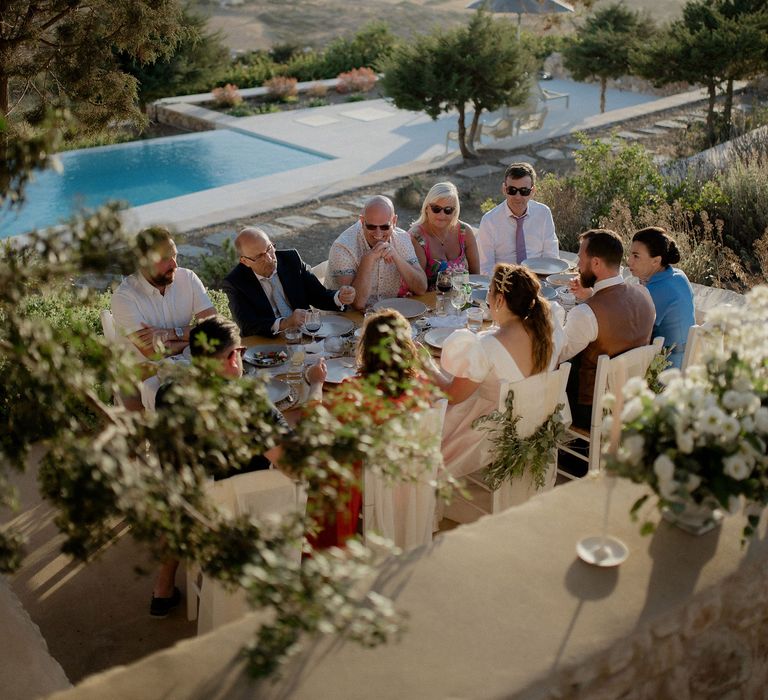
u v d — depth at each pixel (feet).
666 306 14.83
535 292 12.00
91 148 54.75
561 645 6.11
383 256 17.31
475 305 16.84
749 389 6.98
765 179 27.96
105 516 5.35
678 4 93.25
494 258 20.08
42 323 5.36
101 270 5.50
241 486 9.56
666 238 14.82
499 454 12.05
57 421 5.60
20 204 5.91
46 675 9.00
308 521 5.82
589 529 7.45
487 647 6.08
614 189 29.89
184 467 5.48
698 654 7.02
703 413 6.49
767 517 7.64
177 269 15.72
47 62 26.22
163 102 63.00
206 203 40.98
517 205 19.63
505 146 49.16
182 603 11.76
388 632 5.07
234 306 15.72
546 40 77.20
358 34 78.33
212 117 59.93
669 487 6.48
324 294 16.83
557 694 5.90
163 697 5.69
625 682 6.41
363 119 59.31
